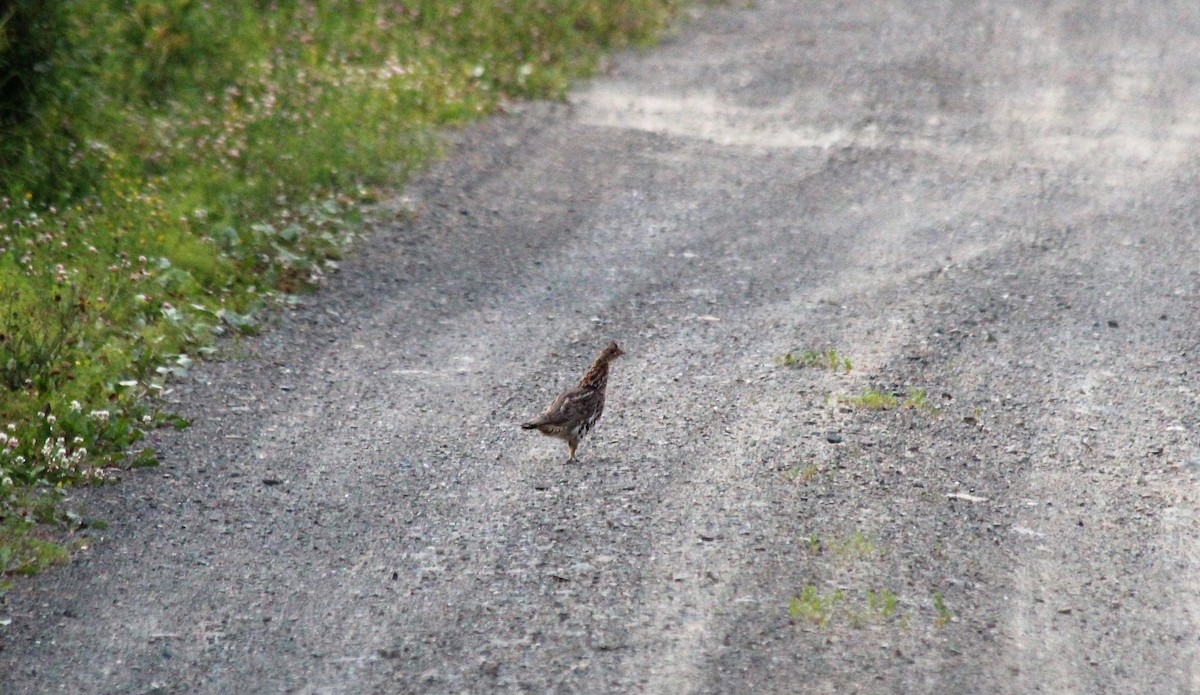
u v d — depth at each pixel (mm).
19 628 18078
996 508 22328
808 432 25094
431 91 47938
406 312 31047
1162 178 43125
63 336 25281
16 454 22328
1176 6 70062
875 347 29484
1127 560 20719
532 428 23094
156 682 17109
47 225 31375
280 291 31266
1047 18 67000
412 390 26844
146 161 36781
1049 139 47438
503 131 46156
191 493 22094
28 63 34188
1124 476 23609
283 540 20766
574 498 22406
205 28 46281
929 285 33562
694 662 17641
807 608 18953
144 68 42750
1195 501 22656
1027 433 25328
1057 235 37594
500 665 17562
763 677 17328
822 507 22172
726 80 54562
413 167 41000
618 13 61469
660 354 29094
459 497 22406
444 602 19109
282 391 26406
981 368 28422
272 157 38375
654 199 40344
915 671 17531
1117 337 30297
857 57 58688
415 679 17250
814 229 38094
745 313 31656
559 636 18266
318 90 45344
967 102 52219
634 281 33750
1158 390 27406
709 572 20016
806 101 51781
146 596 19047
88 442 23016
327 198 37344
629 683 17172
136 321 27844
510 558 20391
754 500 22375
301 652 17828
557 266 34562
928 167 44156
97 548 20188
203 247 31797
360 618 18672
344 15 54031
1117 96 53156
